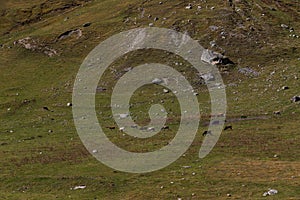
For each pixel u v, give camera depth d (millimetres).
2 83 101188
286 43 103562
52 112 80938
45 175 48312
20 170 50688
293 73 88125
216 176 45312
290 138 59062
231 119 69812
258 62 96375
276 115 70188
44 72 105688
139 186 43906
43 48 118062
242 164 49219
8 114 81625
